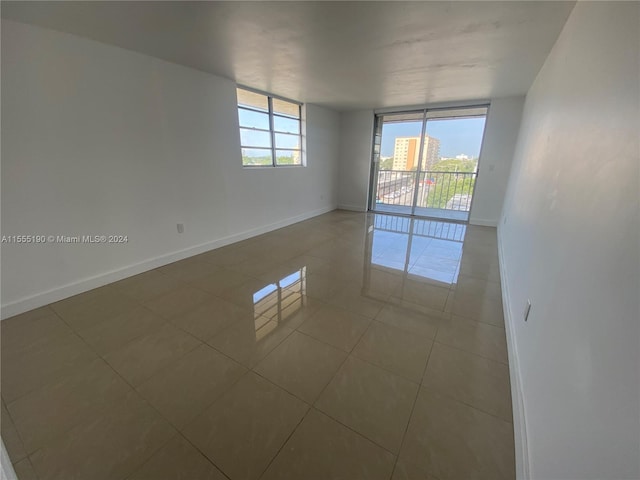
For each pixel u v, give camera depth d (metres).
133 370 1.61
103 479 1.08
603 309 0.70
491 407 1.39
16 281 2.11
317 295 2.49
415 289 2.62
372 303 2.36
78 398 1.42
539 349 1.17
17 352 1.74
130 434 1.24
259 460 1.15
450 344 1.85
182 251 3.29
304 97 4.40
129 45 2.38
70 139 2.25
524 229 2.05
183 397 1.43
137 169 2.73
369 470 1.11
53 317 2.11
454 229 4.74
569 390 0.82
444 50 2.37
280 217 4.80
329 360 1.70
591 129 1.03
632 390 0.53
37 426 1.27
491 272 3.01
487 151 4.69
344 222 5.24
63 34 2.11
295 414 1.35
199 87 3.13
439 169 5.64
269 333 1.95
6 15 1.81
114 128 2.50
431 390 1.49
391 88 3.76
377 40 2.18
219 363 1.67
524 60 2.53
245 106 3.90
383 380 1.55
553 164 1.53
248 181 4.03
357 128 5.84
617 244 0.69
